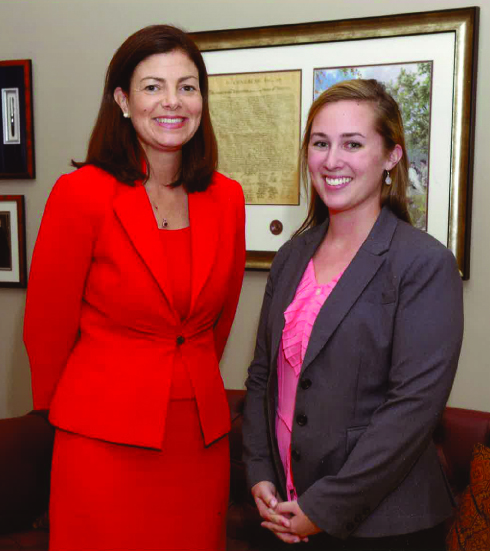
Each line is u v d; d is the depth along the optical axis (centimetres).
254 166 239
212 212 153
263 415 149
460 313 122
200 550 155
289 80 230
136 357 142
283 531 128
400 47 215
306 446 130
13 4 266
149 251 139
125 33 254
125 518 144
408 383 119
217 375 156
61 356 150
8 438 204
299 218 235
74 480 143
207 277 146
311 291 137
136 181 144
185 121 140
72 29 260
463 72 208
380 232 131
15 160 269
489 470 167
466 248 213
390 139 132
